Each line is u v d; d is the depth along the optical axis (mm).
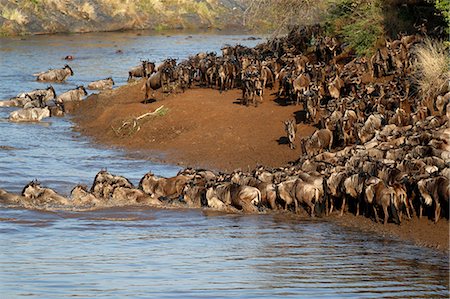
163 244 50438
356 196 57188
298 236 52906
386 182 58281
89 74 144250
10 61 159625
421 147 63125
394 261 46531
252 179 62312
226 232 54031
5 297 37500
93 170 75625
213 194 61344
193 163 77938
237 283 40812
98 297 37531
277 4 116188
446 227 53688
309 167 64188
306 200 58531
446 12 89500
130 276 42062
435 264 45938
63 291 38594
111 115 94562
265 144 79375
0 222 56750
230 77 98875
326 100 87375
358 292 39344
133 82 116188
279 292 39031
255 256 47219
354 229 54875
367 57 98938
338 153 66812
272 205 60719
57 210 60531
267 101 91188
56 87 128625
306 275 42875
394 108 78000
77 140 89875
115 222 57281
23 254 47469
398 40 95188
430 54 86375
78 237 52531
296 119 84062
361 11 108625
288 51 109562
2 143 87625
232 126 84188
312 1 114812
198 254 47594
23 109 102375
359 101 79062
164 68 99250
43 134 93125
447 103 75750
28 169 75312
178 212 60500
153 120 89250
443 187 53781
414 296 38875
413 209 56188
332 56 102938
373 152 64188
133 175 73688
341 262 45938
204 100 92938
